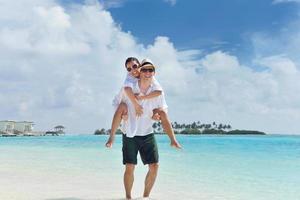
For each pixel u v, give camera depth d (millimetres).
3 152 17703
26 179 7945
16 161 12266
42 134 105500
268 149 22594
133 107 5812
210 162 12570
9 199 5824
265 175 9312
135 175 8672
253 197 6426
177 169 10320
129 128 5809
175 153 17500
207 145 29875
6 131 97438
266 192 6910
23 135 99812
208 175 9086
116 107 5863
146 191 6055
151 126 5879
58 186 7062
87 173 9016
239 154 17172
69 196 6121
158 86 5828
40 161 12266
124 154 5891
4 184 7254
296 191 7020
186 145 29750
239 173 9656
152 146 5859
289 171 10227
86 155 15344
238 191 6957
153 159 5863
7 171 9352
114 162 11883
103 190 6684
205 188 7199
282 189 7250
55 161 12273
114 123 5820
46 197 6023
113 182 7594
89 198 6008
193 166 11203
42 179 7961
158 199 6059
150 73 5773
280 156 16016
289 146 27969
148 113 5824
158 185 7469
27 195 6160
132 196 6242
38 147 23781
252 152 19031
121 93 5848
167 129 5883
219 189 7121
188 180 8195
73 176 8453
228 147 25594
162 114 5859
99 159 13141
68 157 14102
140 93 5781
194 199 6129
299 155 16781
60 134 112688
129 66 5852
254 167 11219
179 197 6266
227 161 13102
